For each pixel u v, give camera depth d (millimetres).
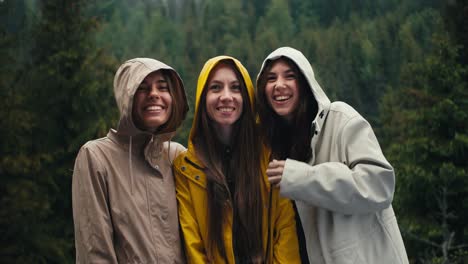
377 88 52938
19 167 13156
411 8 75812
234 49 71812
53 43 16047
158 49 73812
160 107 3385
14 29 17359
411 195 13531
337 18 89938
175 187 3521
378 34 66500
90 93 15055
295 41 75625
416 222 13172
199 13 109062
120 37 78688
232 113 3535
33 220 12930
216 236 3418
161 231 3268
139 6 118500
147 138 3354
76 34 16203
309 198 3219
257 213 3484
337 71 58562
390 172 3234
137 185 3260
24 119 13844
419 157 13906
